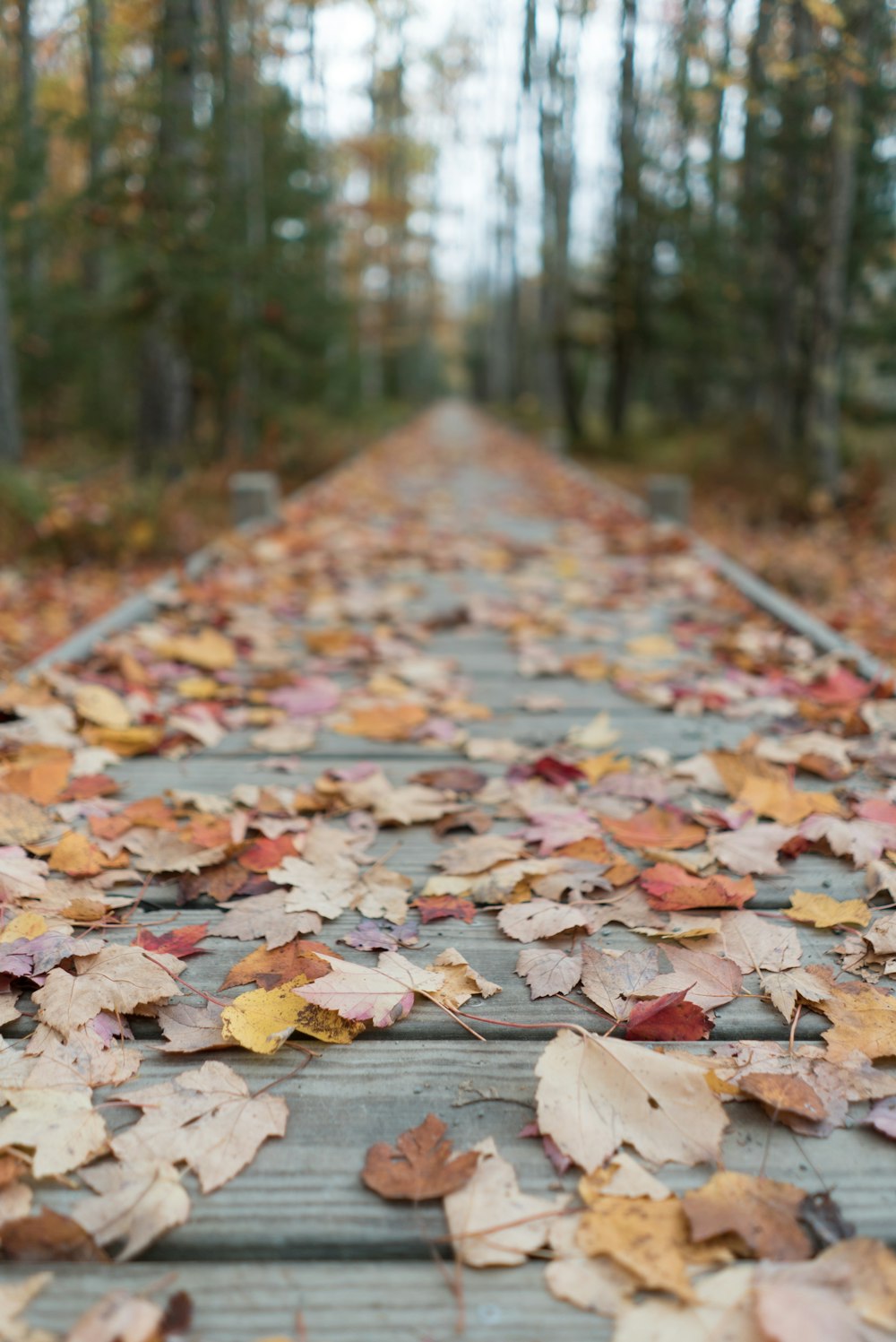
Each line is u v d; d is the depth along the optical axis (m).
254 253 9.75
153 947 1.75
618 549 6.71
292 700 3.31
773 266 12.88
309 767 2.73
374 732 2.98
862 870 2.10
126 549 6.73
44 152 10.95
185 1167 1.26
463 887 2.01
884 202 10.96
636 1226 1.15
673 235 16.22
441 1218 1.18
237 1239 1.15
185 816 2.38
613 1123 1.31
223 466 9.94
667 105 17.67
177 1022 1.54
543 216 22.23
